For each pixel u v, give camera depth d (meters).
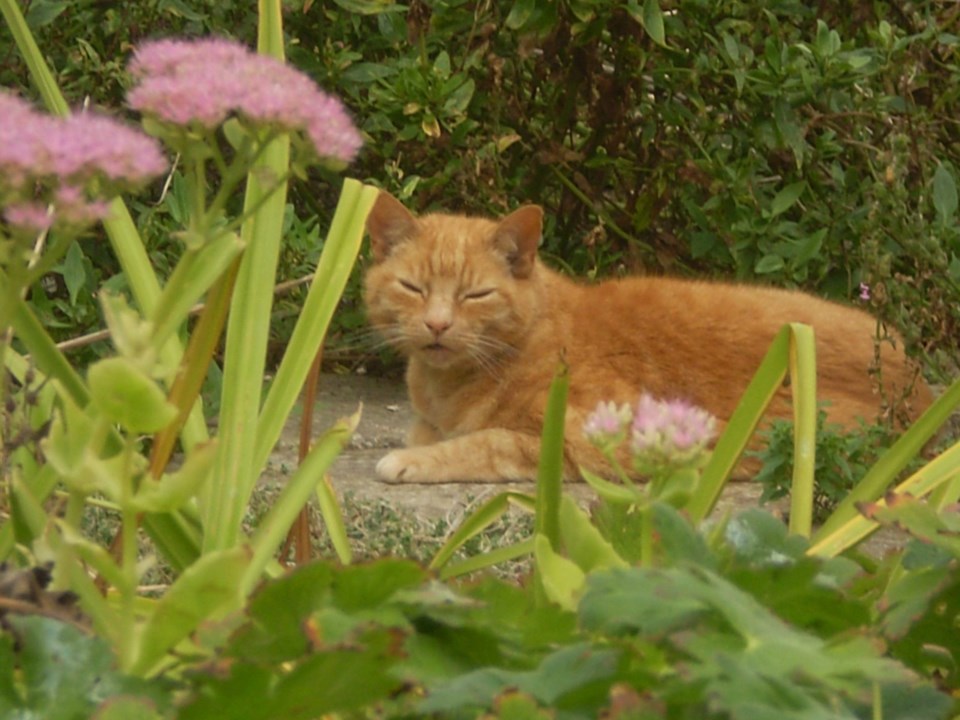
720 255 8.34
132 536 1.97
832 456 5.69
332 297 2.93
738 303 7.32
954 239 6.51
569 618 2.08
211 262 2.35
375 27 8.62
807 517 3.08
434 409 7.27
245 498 2.61
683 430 2.25
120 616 2.35
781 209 7.89
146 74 2.20
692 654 1.80
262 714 1.80
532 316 7.07
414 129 7.97
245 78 2.08
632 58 8.39
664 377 7.06
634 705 1.74
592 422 2.32
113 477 1.91
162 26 8.05
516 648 2.05
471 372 7.12
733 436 2.96
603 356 7.11
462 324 6.90
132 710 1.73
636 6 7.66
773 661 1.79
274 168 2.84
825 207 8.32
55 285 7.82
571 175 8.83
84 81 7.32
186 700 1.76
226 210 7.84
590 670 1.81
